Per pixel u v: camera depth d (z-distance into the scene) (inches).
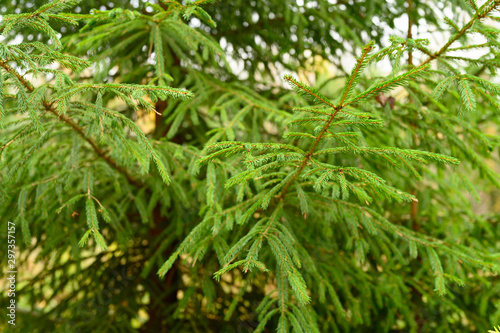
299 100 97.3
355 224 69.2
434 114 77.4
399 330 106.2
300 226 80.4
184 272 121.8
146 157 73.5
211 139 79.2
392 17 119.1
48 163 87.3
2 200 72.8
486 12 53.5
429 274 92.8
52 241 88.4
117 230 92.4
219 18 124.0
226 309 120.8
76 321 117.1
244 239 59.5
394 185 94.3
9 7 105.3
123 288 117.8
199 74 101.2
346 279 96.3
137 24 85.4
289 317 61.4
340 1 124.9
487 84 54.3
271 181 64.1
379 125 45.0
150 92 51.4
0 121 50.0
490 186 143.8
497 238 108.8
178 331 113.0
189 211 109.5
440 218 120.0
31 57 51.7
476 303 97.9
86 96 113.2
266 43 132.5
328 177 51.1
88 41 75.9
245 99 95.9
